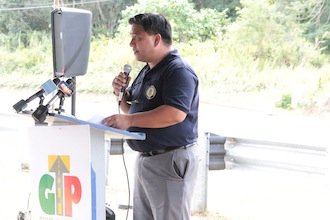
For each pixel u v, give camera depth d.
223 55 14.48
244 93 13.74
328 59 13.84
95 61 14.86
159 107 3.45
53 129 3.02
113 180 7.58
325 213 5.66
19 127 8.62
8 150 9.30
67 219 3.00
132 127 3.68
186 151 3.63
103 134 3.04
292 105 12.80
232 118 11.91
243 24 14.58
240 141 5.90
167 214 3.63
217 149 5.77
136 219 3.86
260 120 11.75
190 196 3.69
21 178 7.56
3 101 14.97
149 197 3.69
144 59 3.65
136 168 3.80
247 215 5.91
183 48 14.62
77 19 3.93
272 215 5.90
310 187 7.23
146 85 3.70
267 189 7.18
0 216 5.74
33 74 16.69
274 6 14.53
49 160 3.06
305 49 14.05
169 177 3.63
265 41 14.41
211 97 13.82
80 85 14.22
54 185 3.05
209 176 8.01
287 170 5.61
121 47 14.85
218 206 6.29
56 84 3.26
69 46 3.91
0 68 16.91
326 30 13.99
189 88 3.50
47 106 2.90
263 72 14.02
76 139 2.92
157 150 3.63
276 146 5.66
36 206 3.15
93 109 12.45
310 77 13.49
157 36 3.61
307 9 14.23
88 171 2.89
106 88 13.98
